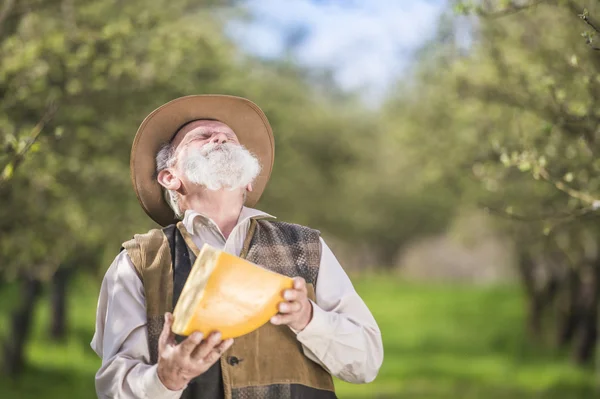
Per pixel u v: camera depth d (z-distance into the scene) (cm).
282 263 369
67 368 2591
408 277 6825
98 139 1278
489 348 3197
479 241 2619
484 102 1340
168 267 360
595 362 2670
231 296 319
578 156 927
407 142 2000
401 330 3775
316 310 346
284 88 3064
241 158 365
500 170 1274
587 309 2633
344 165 4200
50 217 1224
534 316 3128
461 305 4475
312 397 358
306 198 3609
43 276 1667
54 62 1086
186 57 1305
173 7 1606
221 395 348
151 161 390
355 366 361
